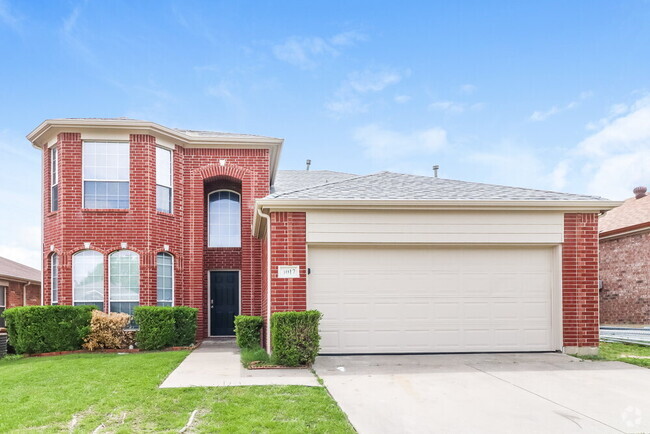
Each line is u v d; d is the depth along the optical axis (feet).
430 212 34.50
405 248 34.91
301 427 17.88
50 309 39.75
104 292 44.62
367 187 38.01
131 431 17.66
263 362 30.37
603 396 22.54
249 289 50.11
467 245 34.86
